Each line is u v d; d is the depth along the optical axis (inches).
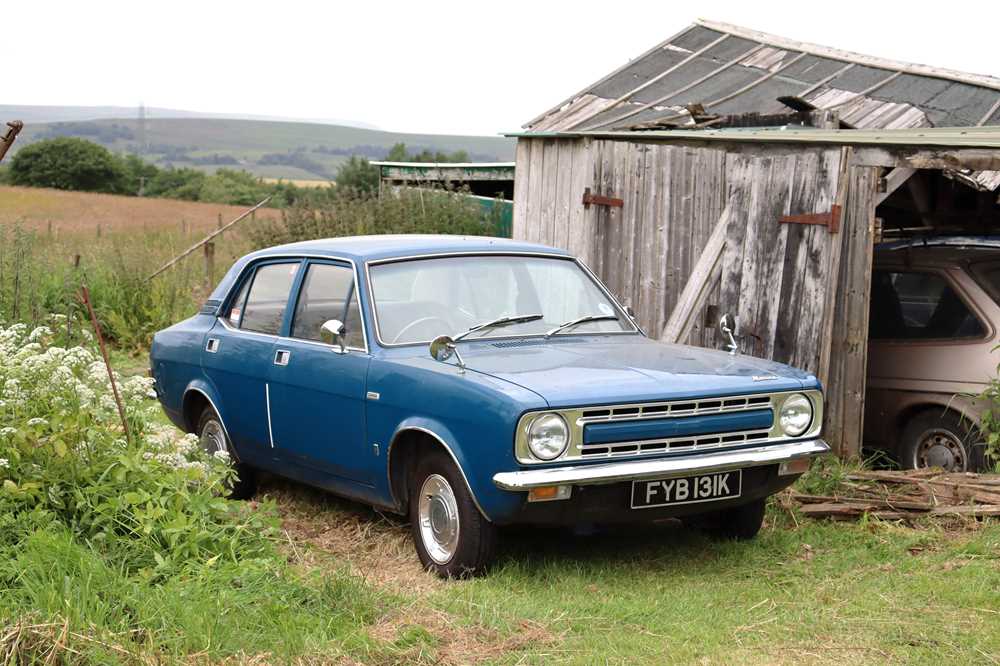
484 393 201.3
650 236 390.0
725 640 181.2
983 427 284.0
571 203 415.8
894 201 506.3
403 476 228.5
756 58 748.0
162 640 163.9
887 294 331.0
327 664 164.4
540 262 259.9
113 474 216.1
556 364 218.7
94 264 616.1
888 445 325.7
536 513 200.8
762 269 339.0
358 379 232.1
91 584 178.5
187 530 205.6
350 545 243.4
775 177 335.6
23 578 175.9
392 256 247.9
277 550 226.1
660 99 711.1
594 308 258.8
